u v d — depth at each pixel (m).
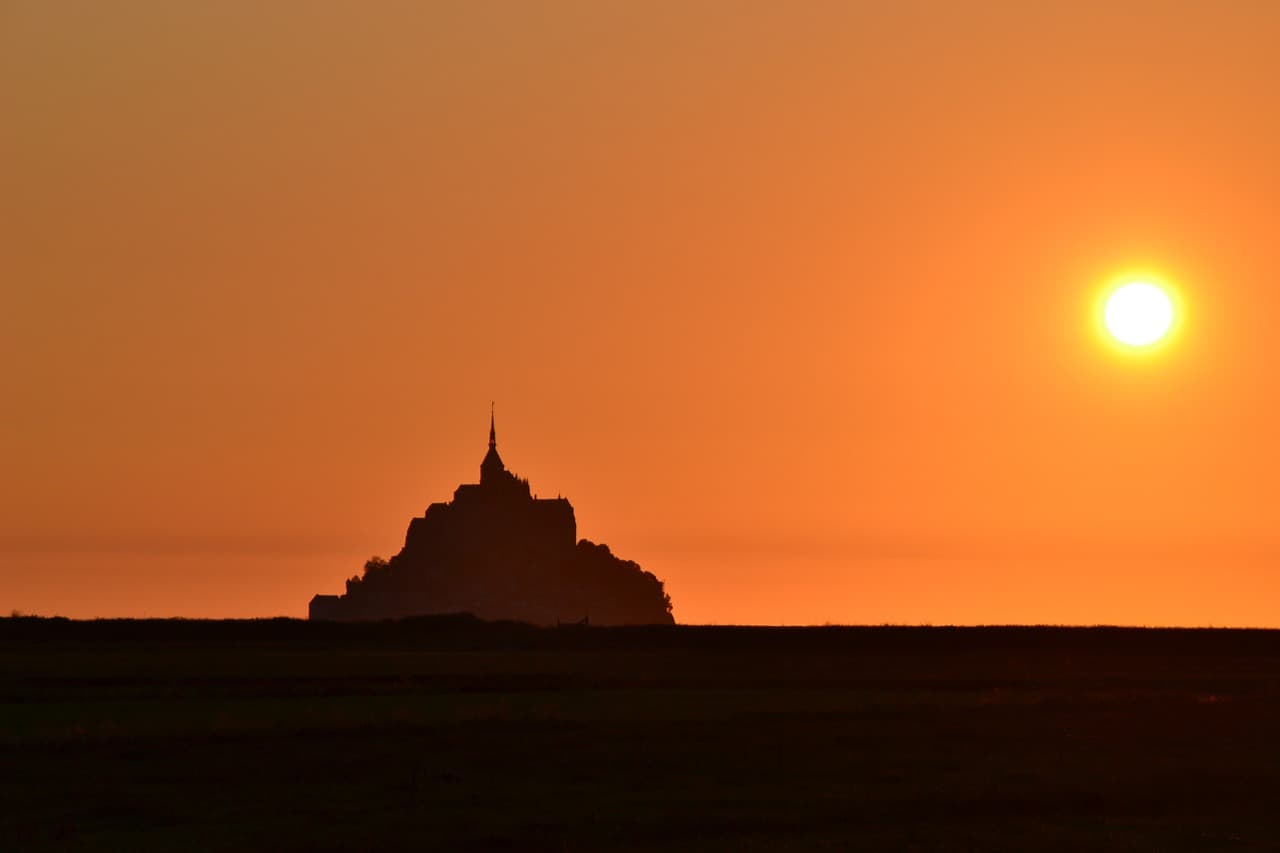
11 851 199.62
